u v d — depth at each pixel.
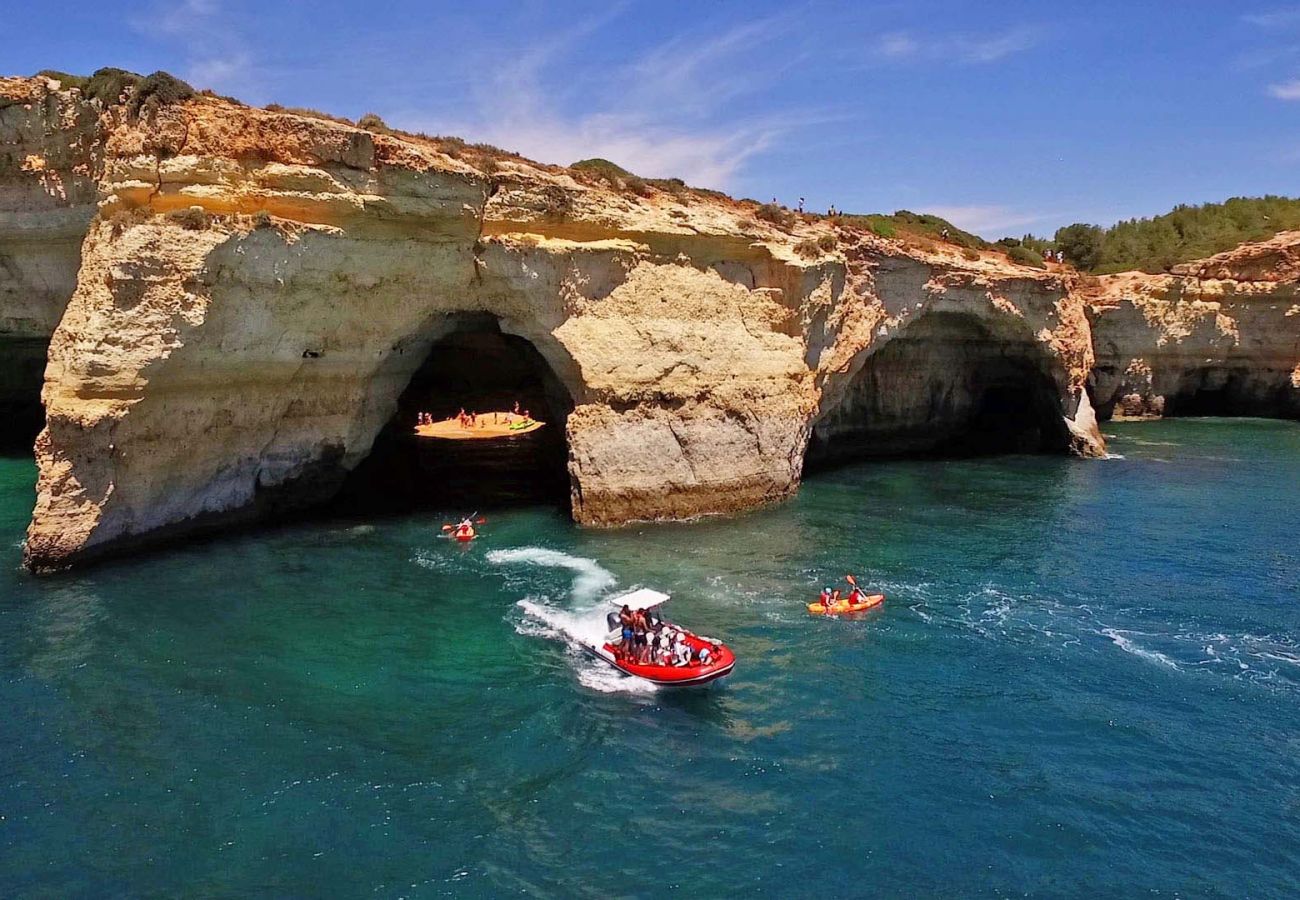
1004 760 18.08
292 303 30.80
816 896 13.91
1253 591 28.30
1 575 26.73
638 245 36.97
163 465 29.64
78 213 39.06
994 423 61.28
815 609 26.00
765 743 18.61
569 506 38.50
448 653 22.58
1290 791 17.05
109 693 19.62
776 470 39.59
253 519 34.03
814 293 41.12
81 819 15.15
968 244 58.94
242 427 31.88
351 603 25.80
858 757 18.11
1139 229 97.88
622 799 16.44
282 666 21.41
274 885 13.66
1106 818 16.12
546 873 14.26
